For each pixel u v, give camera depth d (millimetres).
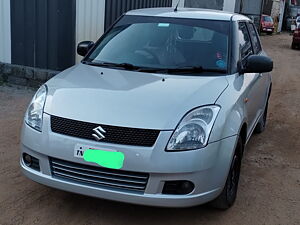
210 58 4344
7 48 8469
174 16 4859
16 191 4109
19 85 8430
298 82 11914
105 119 3322
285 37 31594
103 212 3830
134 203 3303
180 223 3723
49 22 7906
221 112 3514
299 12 41156
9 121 6207
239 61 4473
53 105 3553
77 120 3379
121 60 4449
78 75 4074
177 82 3865
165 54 4434
